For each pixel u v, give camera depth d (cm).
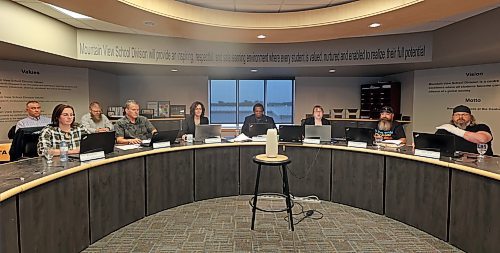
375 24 403
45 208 247
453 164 301
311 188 450
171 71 709
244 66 625
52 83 577
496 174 258
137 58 566
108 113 697
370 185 400
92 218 307
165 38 585
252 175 468
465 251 294
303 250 300
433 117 640
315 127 448
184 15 391
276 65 625
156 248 301
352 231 343
